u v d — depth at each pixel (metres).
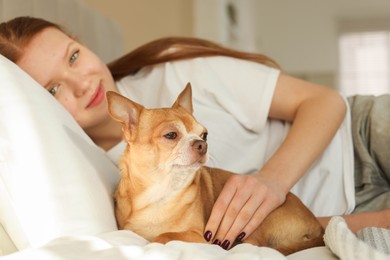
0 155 0.95
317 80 6.37
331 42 6.32
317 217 1.25
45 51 1.28
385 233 0.89
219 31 3.78
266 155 1.43
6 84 1.00
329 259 0.85
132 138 1.03
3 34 1.29
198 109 1.38
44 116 1.02
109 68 1.56
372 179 1.36
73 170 0.99
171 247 0.81
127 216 1.03
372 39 6.60
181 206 1.00
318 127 1.29
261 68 1.45
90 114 1.31
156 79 1.50
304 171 1.22
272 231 1.11
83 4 2.10
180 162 0.98
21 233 0.93
